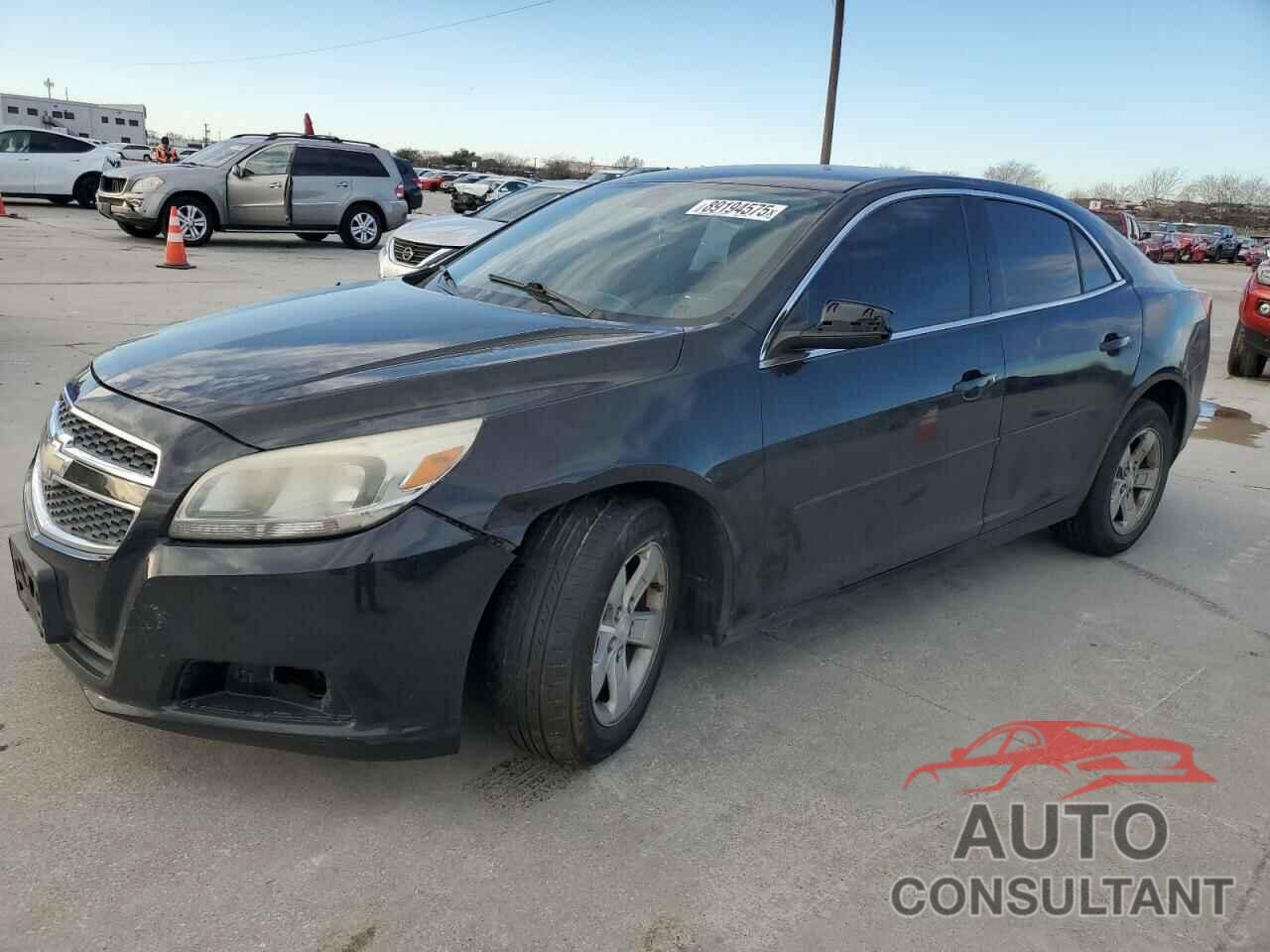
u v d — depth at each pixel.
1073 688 3.43
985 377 3.61
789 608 3.20
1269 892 2.46
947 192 3.71
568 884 2.34
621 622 2.73
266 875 2.30
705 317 3.02
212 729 2.34
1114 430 4.36
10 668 3.09
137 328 8.60
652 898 2.31
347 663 2.28
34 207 22.28
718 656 3.50
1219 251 53.00
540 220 3.96
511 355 2.67
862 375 3.20
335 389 2.43
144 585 2.26
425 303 3.26
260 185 16.67
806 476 3.05
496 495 2.37
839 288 3.20
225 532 2.24
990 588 4.27
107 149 22.41
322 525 2.24
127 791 2.56
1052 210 4.18
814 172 3.76
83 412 2.54
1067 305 4.08
